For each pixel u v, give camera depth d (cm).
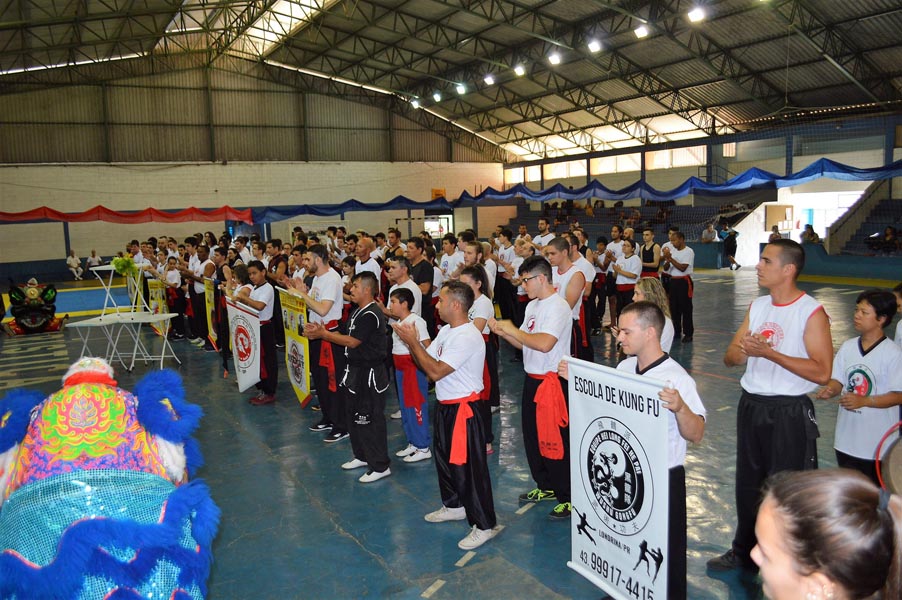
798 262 296
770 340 304
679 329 939
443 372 347
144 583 168
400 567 351
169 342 1078
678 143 2572
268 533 398
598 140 2902
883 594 94
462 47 2286
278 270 905
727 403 622
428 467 497
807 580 95
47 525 170
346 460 518
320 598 325
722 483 441
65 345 1098
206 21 2153
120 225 2539
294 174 2819
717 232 2230
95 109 2448
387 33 2241
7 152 2328
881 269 1631
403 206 2208
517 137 3139
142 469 195
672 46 1978
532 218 3219
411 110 3050
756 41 1842
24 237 2380
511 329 356
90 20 1744
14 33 1712
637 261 935
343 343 449
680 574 266
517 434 564
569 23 1978
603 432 284
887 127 1983
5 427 195
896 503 95
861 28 1659
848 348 343
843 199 2352
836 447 341
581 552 308
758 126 2356
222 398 712
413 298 477
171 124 2577
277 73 2742
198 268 1000
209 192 2655
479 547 369
